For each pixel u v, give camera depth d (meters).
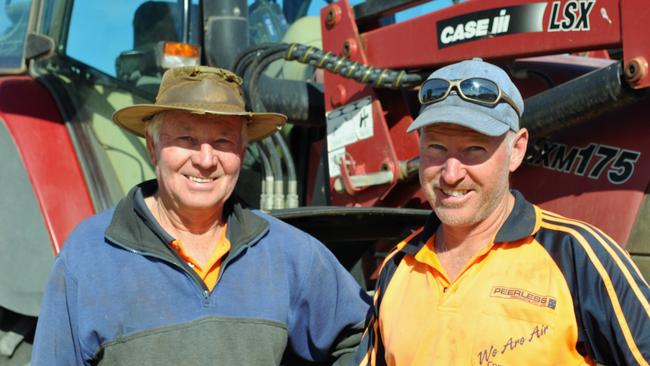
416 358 1.77
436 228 1.90
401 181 3.04
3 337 3.01
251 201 3.34
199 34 3.33
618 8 2.42
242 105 2.07
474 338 1.71
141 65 3.34
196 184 2.02
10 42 3.40
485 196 1.77
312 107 3.37
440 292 1.81
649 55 2.36
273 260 2.10
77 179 3.04
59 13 3.28
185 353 1.92
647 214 2.45
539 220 1.76
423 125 1.75
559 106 2.56
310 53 3.06
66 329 1.97
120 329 1.92
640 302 1.62
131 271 1.97
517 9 2.68
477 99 1.75
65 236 2.92
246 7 3.31
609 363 1.66
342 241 2.93
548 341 1.65
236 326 1.98
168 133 2.02
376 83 3.02
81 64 3.28
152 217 2.00
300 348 2.21
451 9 2.87
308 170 3.52
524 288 1.70
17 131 3.05
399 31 3.05
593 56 3.35
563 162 2.72
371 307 2.09
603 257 1.65
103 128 3.24
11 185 2.99
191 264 2.03
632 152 2.56
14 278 2.88
